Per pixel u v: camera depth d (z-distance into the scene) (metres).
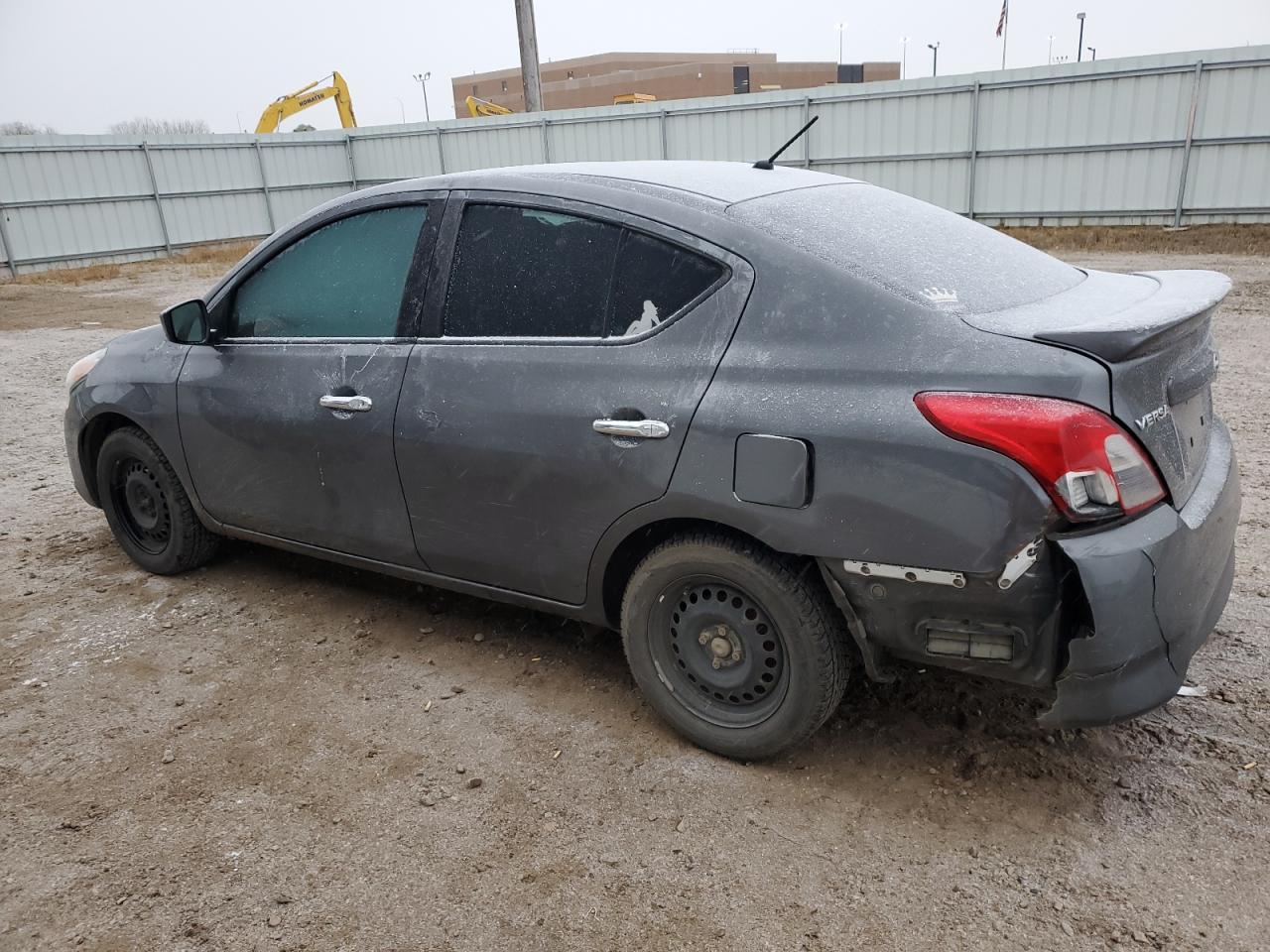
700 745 2.94
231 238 27.72
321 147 29.19
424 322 3.28
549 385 2.94
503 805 2.74
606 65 68.19
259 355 3.72
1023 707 3.09
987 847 2.48
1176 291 2.72
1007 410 2.24
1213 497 2.54
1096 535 2.24
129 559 4.70
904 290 2.52
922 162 20.86
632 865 2.48
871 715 3.09
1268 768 2.72
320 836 2.63
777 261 2.64
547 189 3.08
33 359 11.18
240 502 3.94
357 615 4.00
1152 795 2.64
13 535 5.12
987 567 2.29
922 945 2.18
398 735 3.11
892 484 2.37
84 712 3.32
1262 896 2.27
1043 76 19.00
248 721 3.23
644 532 2.91
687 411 2.66
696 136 23.47
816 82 62.34
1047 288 2.82
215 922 2.33
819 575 2.64
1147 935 2.17
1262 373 7.66
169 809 2.77
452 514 3.24
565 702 3.27
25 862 2.56
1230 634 3.47
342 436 3.45
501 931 2.27
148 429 4.13
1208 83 17.55
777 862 2.47
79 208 24.27
